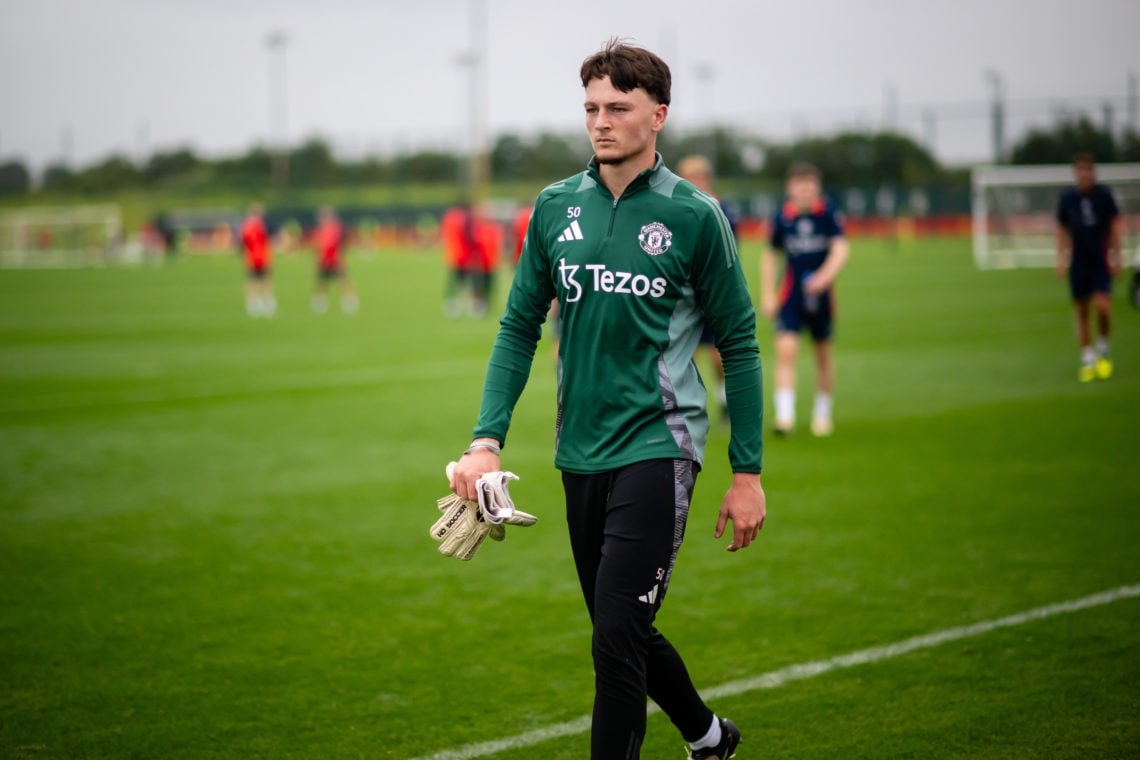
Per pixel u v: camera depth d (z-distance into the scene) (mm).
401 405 31000
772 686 11797
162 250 155250
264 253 66438
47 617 14234
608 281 8500
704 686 11844
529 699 11641
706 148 150375
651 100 8484
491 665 12586
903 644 12844
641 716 8250
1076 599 14164
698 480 21750
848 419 27469
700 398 8773
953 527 17641
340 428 27516
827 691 11625
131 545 17547
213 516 19297
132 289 85125
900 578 15250
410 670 12453
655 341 8539
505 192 169250
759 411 8672
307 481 21875
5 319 59375
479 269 62250
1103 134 121250
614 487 8508
